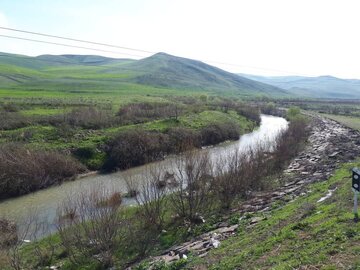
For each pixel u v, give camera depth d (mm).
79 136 38062
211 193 21953
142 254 16141
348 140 40938
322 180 22219
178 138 41938
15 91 84812
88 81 142000
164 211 19344
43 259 16016
